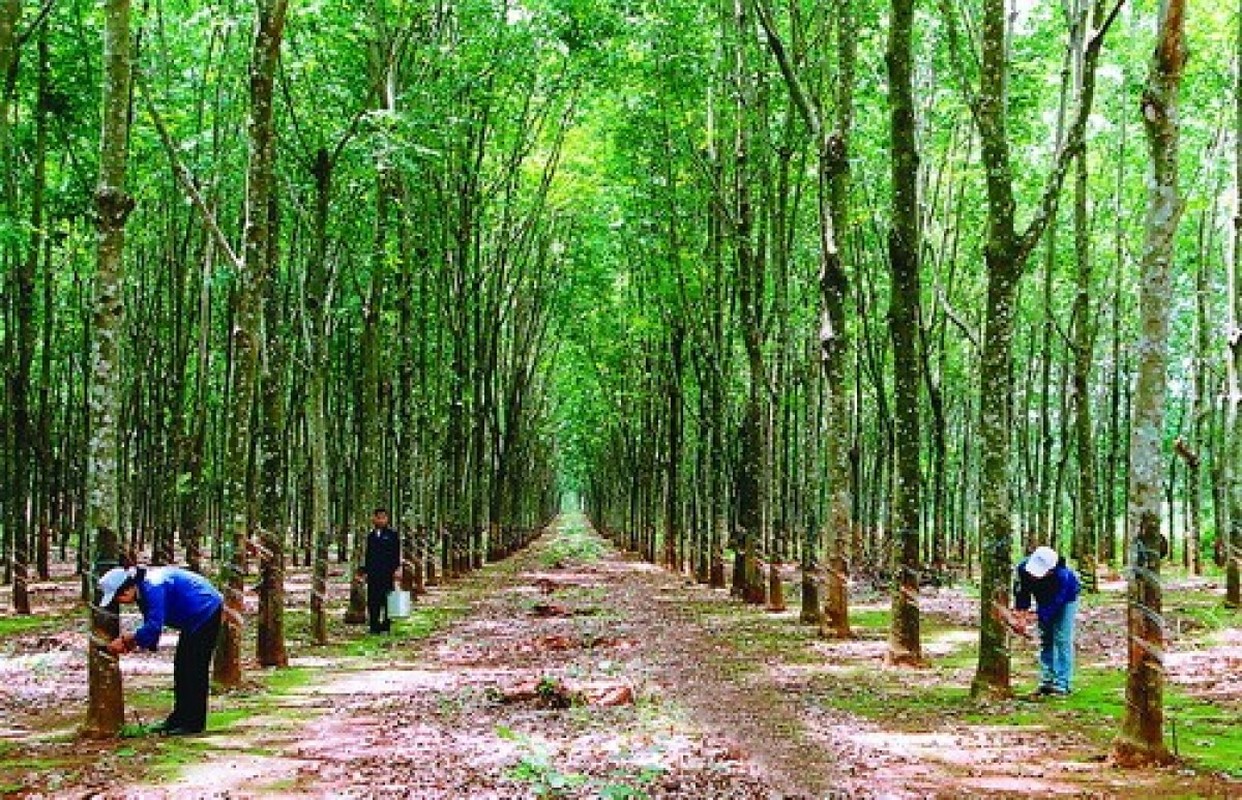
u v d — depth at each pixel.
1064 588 14.51
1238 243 25.39
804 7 25.52
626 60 28.77
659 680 15.80
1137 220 35.59
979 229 31.81
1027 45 26.72
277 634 17.62
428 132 24.92
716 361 32.91
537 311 49.12
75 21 22.62
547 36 28.73
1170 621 22.06
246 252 15.55
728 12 27.16
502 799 9.13
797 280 35.62
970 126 28.09
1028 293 39.81
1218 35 29.23
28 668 16.83
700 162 29.30
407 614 22.44
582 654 18.89
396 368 34.84
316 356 21.02
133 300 33.09
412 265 29.86
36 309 32.12
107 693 11.82
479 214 37.03
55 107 24.00
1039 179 30.92
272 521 17.70
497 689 14.34
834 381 21.08
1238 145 25.30
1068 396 43.06
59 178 26.34
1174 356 45.19
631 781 9.72
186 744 11.40
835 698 14.44
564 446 112.75
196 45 24.34
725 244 33.09
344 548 42.47
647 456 51.78
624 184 34.78
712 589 33.94
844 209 20.91
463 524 41.19
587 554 58.84
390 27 24.56
